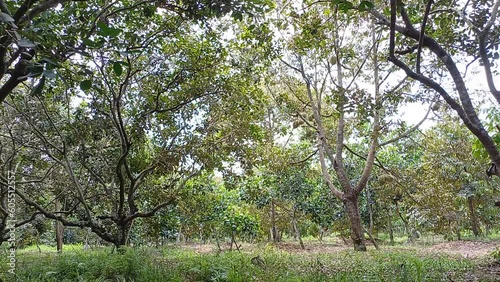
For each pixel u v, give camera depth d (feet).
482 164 49.96
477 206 61.00
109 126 36.29
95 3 23.70
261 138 40.42
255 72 37.27
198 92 35.22
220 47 34.37
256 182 55.06
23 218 41.98
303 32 35.65
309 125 52.70
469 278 21.67
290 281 20.31
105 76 28.68
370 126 51.88
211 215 49.44
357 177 61.00
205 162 35.27
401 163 60.18
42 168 39.27
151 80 35.29
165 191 38.27
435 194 46.65
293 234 80.28
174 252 42.91
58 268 26.96
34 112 34.04
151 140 40.27
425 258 30.25
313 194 60.54
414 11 27.68
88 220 35.29
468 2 26.07
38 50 12.32
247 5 20.85
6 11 12.29
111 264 25.27
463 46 28.45
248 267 24.85
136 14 27.76
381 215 64.95
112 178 39.27
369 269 24.25
